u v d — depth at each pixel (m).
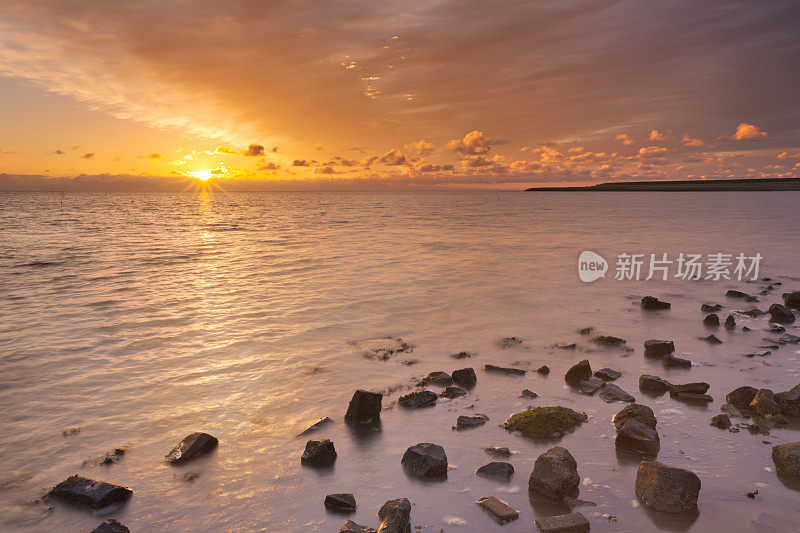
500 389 8.76
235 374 9.66
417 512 5.20
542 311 14.65
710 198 136.62
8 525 5.13
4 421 7.64
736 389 8.28
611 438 6.91
